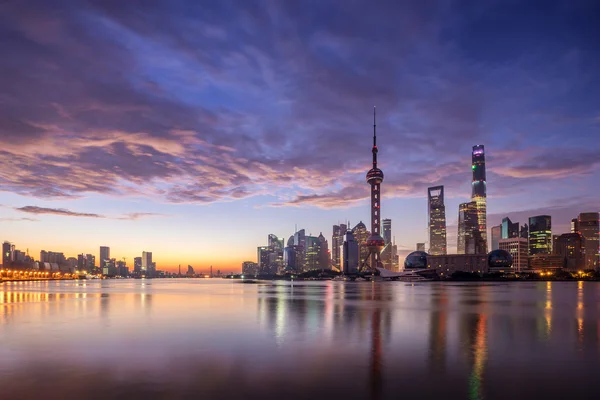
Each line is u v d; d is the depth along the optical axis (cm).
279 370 3127
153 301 10319
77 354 3669
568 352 3762
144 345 4088
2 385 2773
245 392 2633
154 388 2705
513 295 13662
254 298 11875
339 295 13888
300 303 9675
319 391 2644
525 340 4378
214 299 11219
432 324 5644
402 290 19112
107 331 5019
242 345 4094
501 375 2998
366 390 2667
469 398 2527
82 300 10600
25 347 3988
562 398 2530
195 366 3241
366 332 4922
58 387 2727
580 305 9050
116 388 2709
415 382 2828
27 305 8856
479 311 7556
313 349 3884
